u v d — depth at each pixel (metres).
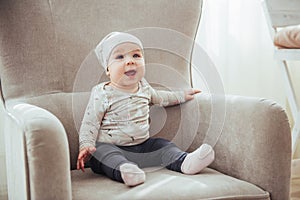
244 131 1.37
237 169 1.40
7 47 1.47
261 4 2.14
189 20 1.67
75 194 1.20
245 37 2.23
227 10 2.14
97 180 1.33
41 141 1.09
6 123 1.41
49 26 1.51
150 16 1.64
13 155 1.29
